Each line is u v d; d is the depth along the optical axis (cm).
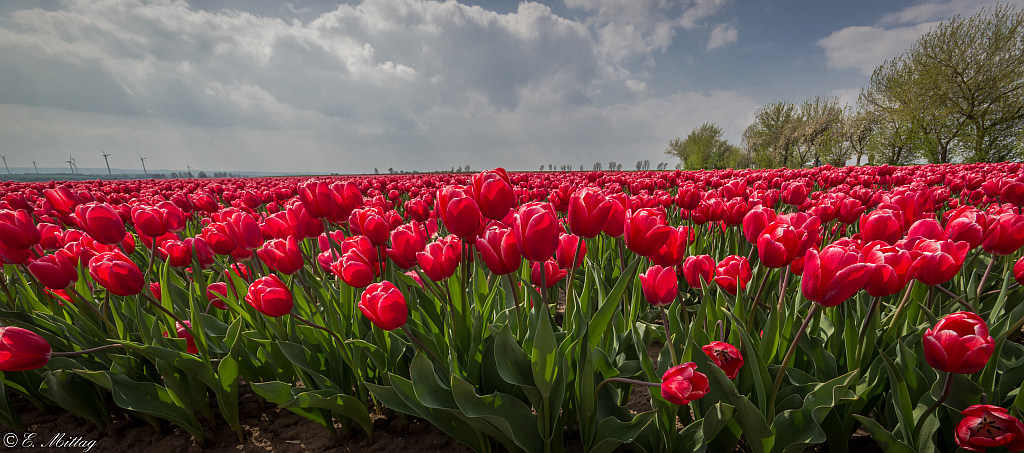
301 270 246
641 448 169
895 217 203
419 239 194
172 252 248
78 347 226
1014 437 121
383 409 238
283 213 327
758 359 159
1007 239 178
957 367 118
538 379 154
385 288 161
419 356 167
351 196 256
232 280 261
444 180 1092
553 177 1127
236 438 223
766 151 6022
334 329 214
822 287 130
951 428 156
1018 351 184
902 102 3634
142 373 223
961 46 3269
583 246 199
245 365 228
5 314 225
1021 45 3102
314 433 225
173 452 215
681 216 474
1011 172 844
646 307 342
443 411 180
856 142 4491
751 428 152
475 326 195
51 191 311
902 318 212
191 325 206
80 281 257
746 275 210
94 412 226
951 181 563
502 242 167
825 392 152
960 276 269
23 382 232
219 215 354
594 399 170
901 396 150
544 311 150
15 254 221
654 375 168
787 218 172
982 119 3350
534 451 169
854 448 196
